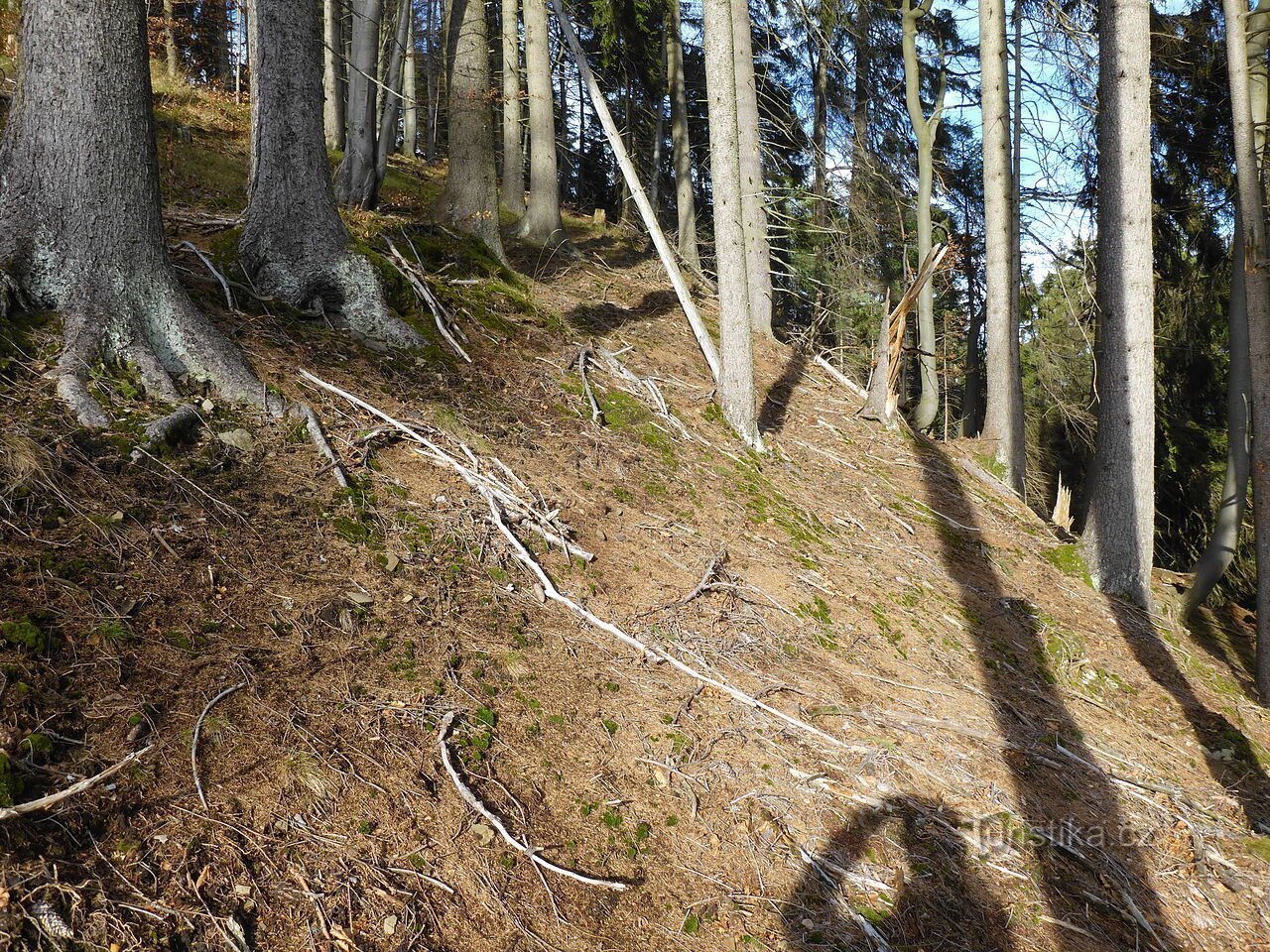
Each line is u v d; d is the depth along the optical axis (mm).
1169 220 13750
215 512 4293
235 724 3299
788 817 4070
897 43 16578
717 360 8727
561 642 4633
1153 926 4215
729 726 4531
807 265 16375
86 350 4625
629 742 4168
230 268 6660
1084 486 20047
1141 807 5152
